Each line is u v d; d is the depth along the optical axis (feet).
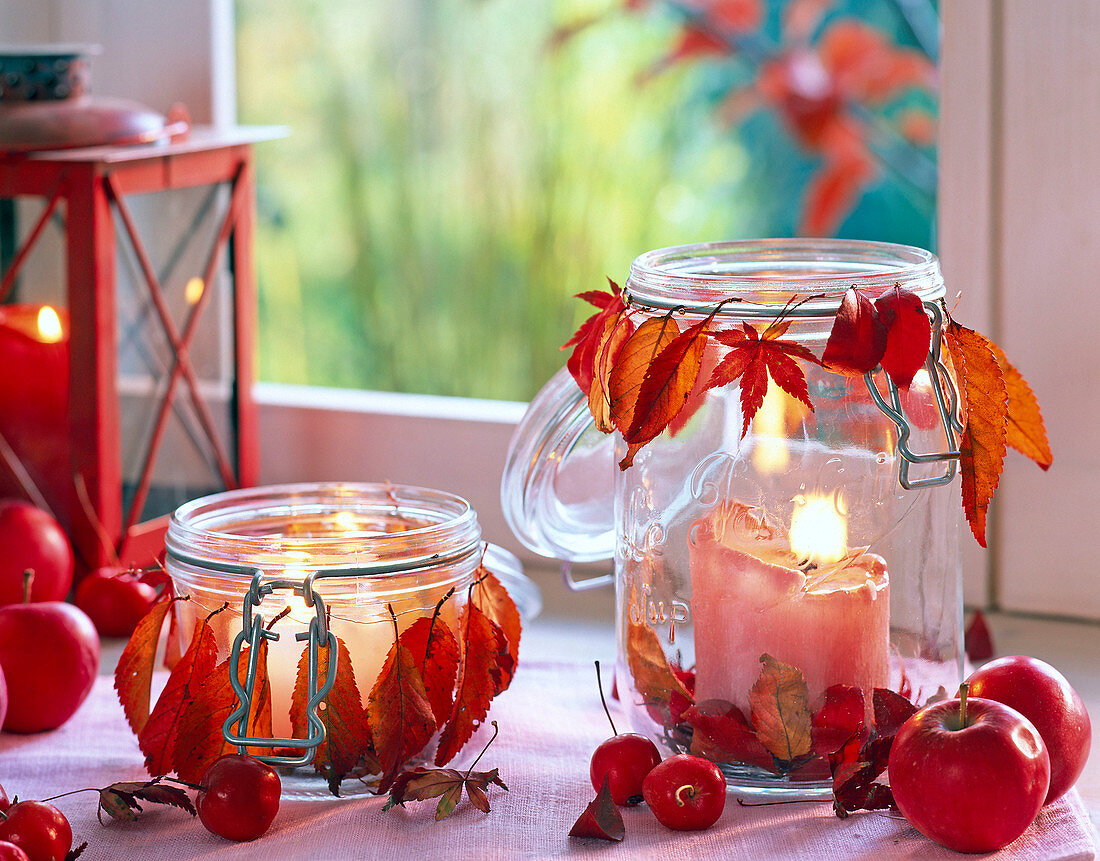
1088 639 4.01
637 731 3.47
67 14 4.59
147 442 4.15
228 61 4.60
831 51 7.15
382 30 6.84
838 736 3.33
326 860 3.21
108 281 4.01
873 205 7.74
